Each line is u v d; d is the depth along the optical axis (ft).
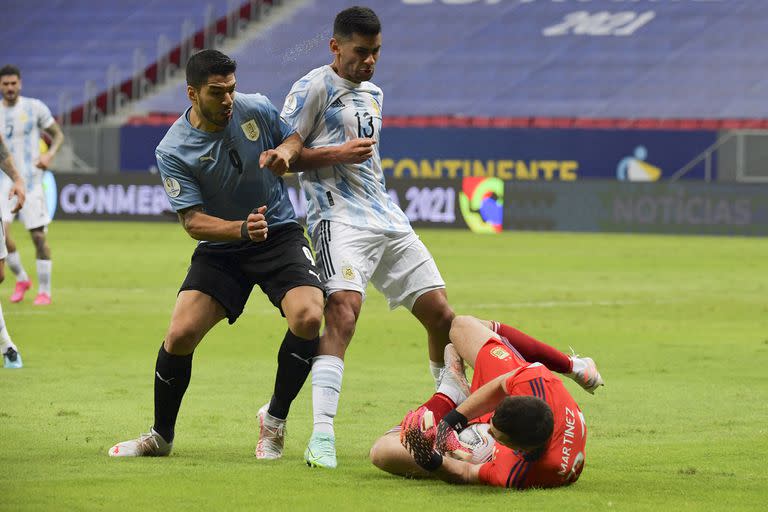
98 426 86.22
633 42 450.71
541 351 75.56
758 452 78.59
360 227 81.10
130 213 386.11
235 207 77.30
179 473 70.85
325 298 79.61
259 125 76.38
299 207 348.18
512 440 63.00
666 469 72.74
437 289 83.41
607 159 380.78
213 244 77.46
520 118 420.77
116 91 458.91
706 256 274.36
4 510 60.39
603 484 68.13
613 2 470.80
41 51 500.33
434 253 277.64
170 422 76.33
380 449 70.13
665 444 81.61
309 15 476.54
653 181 348.18
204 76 71.92
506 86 444.96
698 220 343.67
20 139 171.53
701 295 195.62
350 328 78.43
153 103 455.63
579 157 382.63
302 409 96.58
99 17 509.35
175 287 202.69
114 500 63.00
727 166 371.15
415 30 474.08
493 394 67.31
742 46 440.04
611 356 127.95
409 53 465.47
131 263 248.32
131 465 73.20
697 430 87.15
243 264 77.51
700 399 100.99
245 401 98.99
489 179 360.89
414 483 68.54
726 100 417.28
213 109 73.00
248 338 142.41
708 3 460.96
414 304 83.51
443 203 362.94
